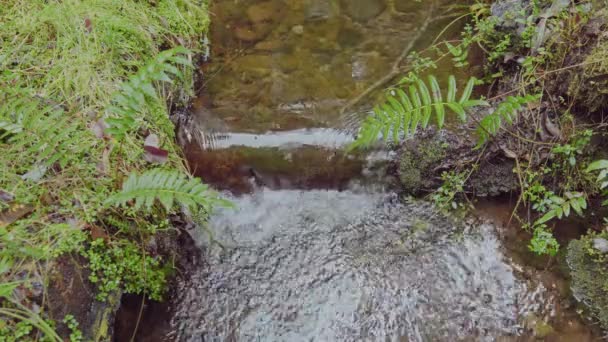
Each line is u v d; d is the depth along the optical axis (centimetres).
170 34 289
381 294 232
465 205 260
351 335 220
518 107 224
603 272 222
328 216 261
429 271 239
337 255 246
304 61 298
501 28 273
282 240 253
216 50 307
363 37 311
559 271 235
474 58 295
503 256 243
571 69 241
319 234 254
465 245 247
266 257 246
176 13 299
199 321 225
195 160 262
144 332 218
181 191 187
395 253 246
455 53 275
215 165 262
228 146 262
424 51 302
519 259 241
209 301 231
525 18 266
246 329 223
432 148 254
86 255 192
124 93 193
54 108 227
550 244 238
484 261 242
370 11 328
